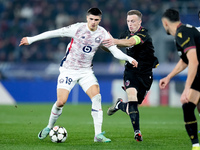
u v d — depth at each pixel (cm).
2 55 8656
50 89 6812
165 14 1912
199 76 1873
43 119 3912
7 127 3131
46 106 5666
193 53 1766
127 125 3394
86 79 2314
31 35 9312
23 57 8612
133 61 2238
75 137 2528
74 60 2294
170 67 6775
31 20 9650
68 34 2270
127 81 2509
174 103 6334
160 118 4194
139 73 2505
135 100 2395
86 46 2259
